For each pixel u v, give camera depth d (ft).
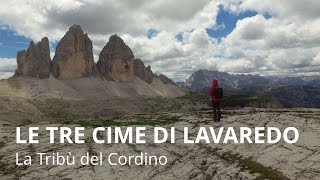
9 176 99.09
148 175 92.79
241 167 87.92
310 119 140.87
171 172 93.45
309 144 101.04
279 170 82.84
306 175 78.54
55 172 99.45
